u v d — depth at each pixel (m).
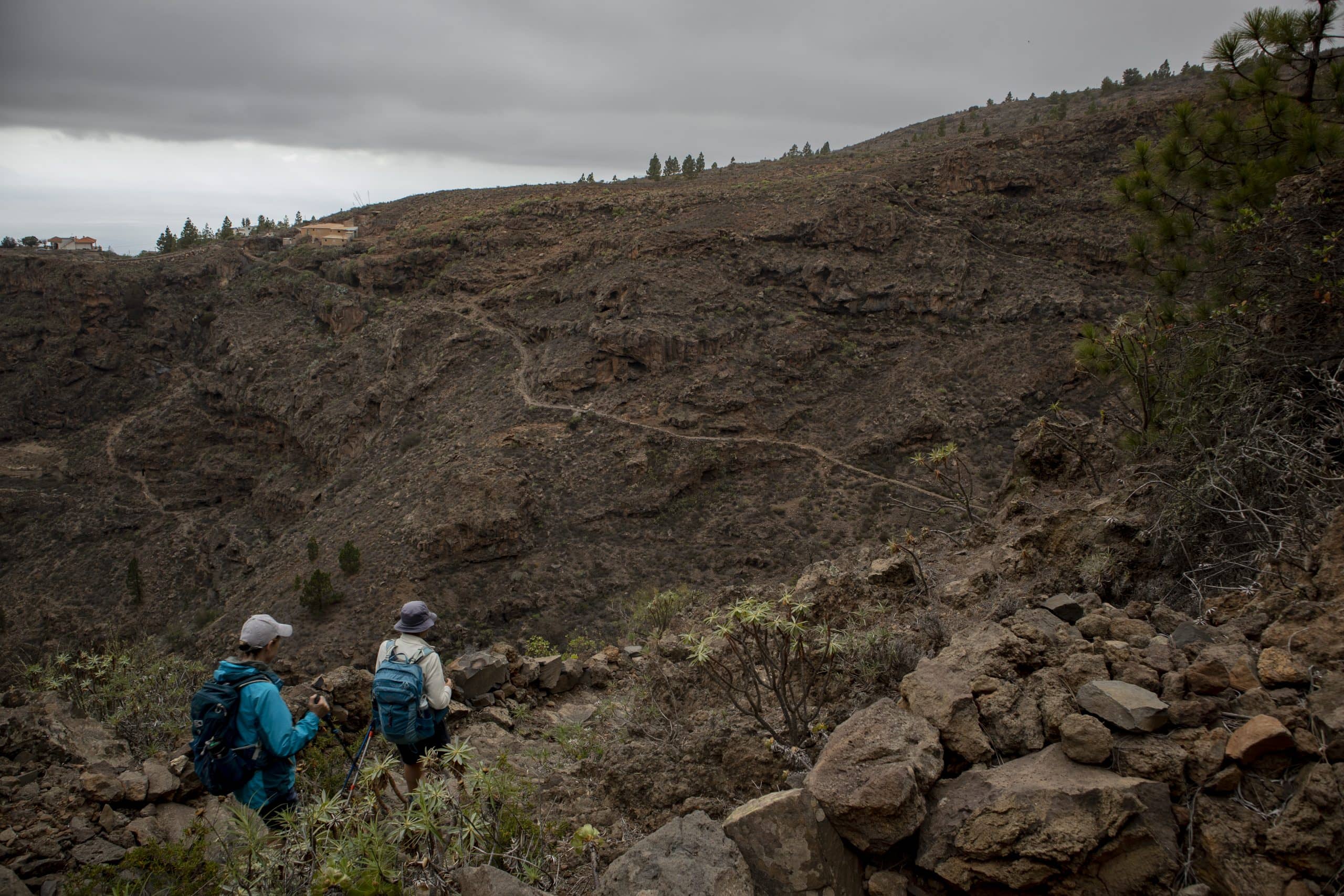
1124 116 90.38
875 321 70.94
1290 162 8.76
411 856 3.85
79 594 66.25
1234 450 5.98
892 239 77.06
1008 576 6.78
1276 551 5.06
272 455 81.25
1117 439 10.07
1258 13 9.16
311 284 93.31
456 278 85.56
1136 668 4.10
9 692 7.25
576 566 48.81
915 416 58.88
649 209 89.44
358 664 40.94
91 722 6.69
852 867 3.64
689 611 9.45
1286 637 4.00
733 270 75.44
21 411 89.44
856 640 5.77
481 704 8.55
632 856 3.68
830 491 54.31
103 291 93.88
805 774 4.16
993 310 69.56
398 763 4.81
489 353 74.75
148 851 4.49
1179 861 3.24
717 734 5.15
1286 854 3.07
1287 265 6.70
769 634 5.74
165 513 76.38
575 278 80.31
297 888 3.86
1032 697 4.17
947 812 3.60
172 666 8.20
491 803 4.35
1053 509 8.88
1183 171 9.70
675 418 60.50
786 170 116.38
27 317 95.00
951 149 92.12
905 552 7.88
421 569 46.97
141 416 87.94
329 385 79.06
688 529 52.53
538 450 58.88
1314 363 6.06
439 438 65.12
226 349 89.94
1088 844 3.25
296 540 57.91
